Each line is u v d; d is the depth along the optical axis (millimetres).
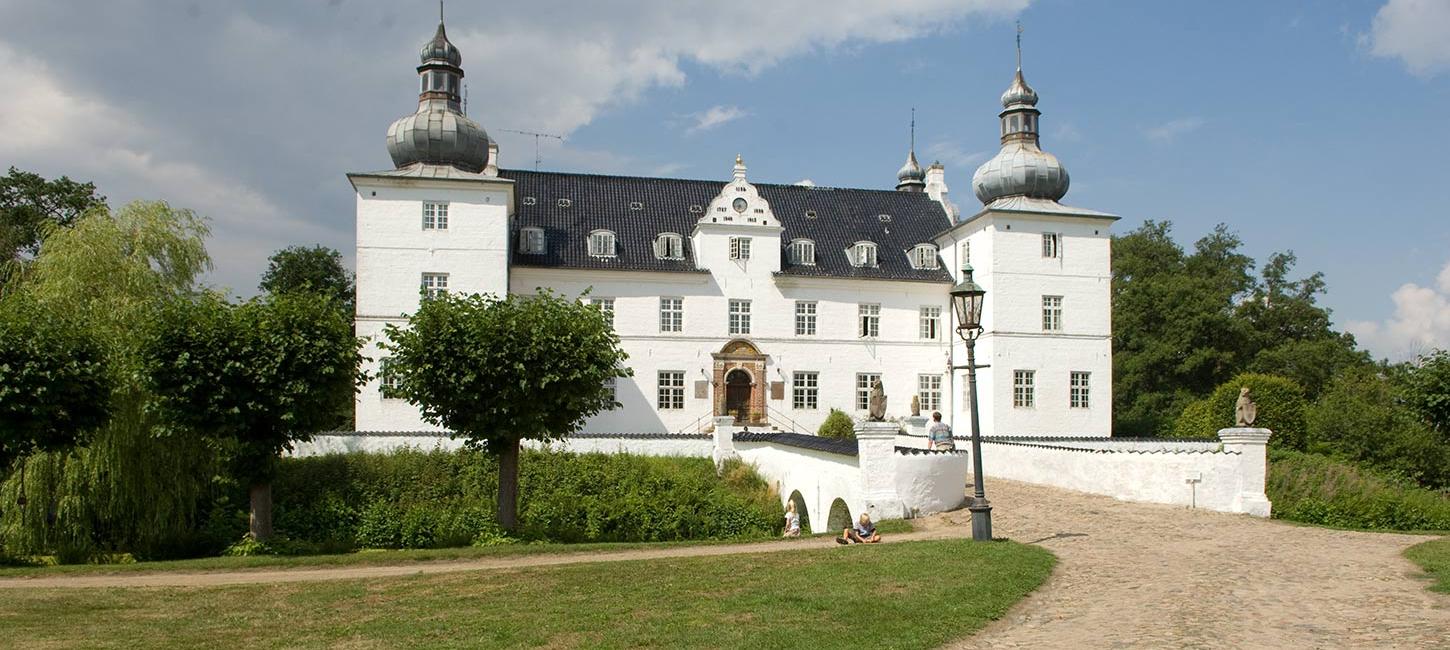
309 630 13625
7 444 26422
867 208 57344
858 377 51938
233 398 28969
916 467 26984
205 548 31547
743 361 50406
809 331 51594
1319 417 43531
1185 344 64812
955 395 52469
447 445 39719
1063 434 49875
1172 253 70062
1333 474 32250
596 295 49281
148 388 28781
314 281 70000
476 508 34469
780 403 50812
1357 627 12117
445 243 45500
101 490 31203
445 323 30359
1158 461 26609
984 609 13406
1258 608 13367
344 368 30875
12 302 28453
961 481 27578
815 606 13656
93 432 28328
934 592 14430
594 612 13867
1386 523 24875
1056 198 52562
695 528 35375
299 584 18203
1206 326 64875
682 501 36750
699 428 49688
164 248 35000
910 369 52562
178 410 28812
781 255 52062
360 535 33438
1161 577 15938
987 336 50000
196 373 28875
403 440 39562
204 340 29062
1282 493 29391
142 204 35062
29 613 15430
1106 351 50719
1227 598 14094
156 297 33281
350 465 37625
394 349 31453
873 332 52406
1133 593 14625
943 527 24344
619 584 16266
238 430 29297
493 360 29922
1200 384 66562
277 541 29641
